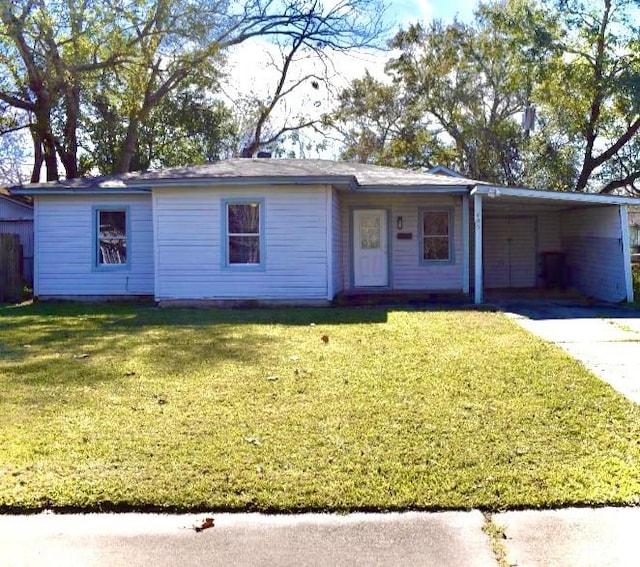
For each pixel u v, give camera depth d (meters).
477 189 13.30
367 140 37.19
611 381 6.23
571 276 17.77
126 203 15.40
